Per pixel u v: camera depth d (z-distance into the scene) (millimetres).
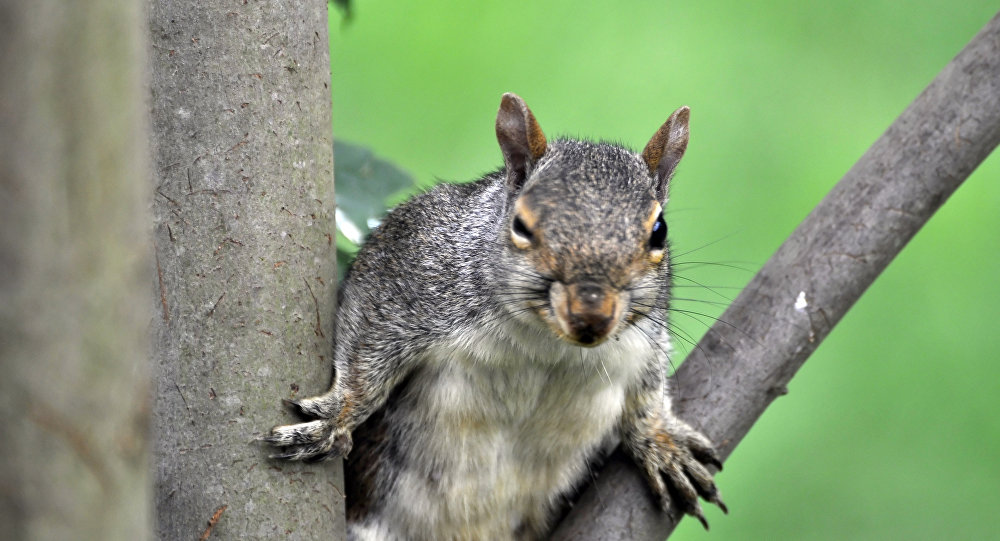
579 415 2393
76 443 1960
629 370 2389
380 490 2400
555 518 2420
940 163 2383
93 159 1965
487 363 2381
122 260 2010
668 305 2402
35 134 1909
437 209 2398
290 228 2342
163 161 2332
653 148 2391
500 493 2402
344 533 2354
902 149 2387
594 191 2355
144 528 2088
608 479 2400
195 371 2332
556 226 2350
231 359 2334
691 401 2396
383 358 2377
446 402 2387
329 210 2350
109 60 1980
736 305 2398
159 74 2332
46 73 1913
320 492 2346
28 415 1919
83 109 1949
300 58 2342
